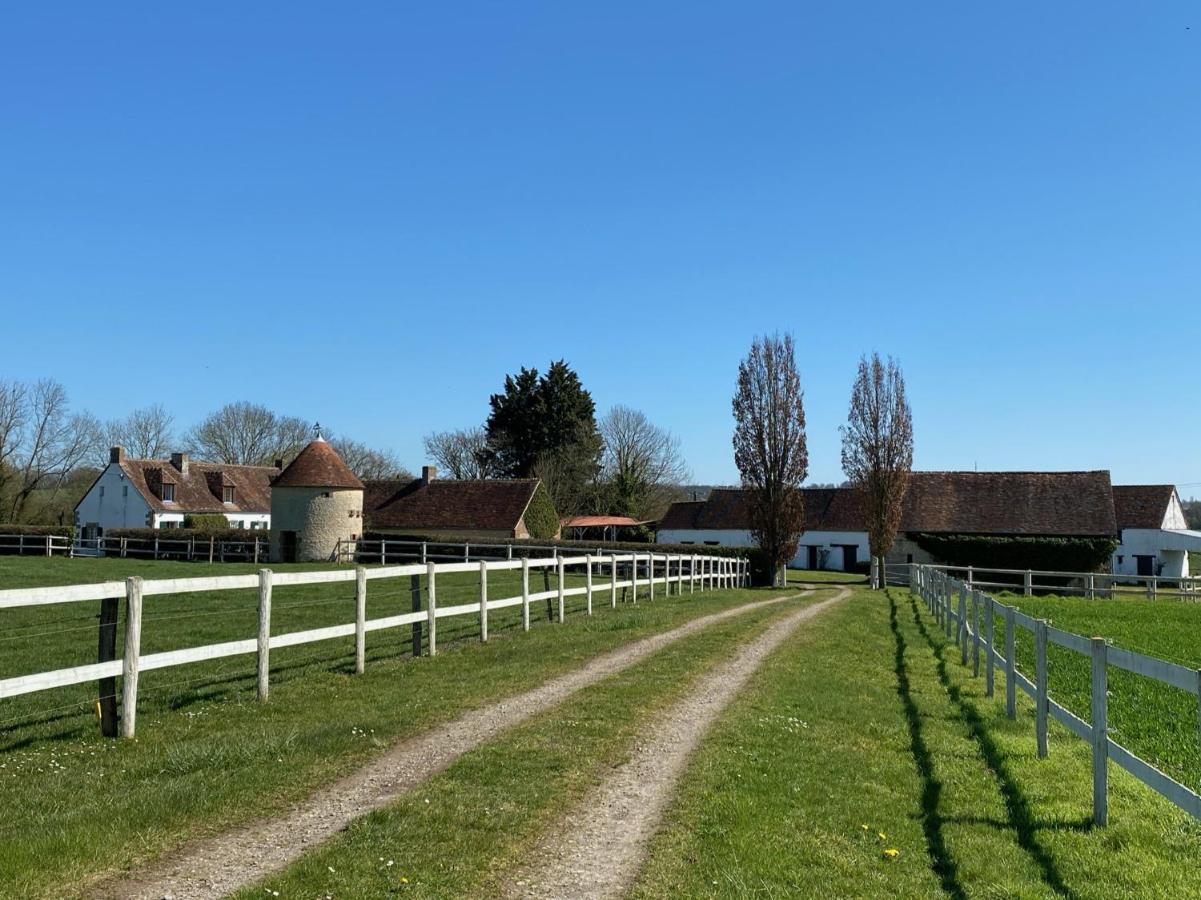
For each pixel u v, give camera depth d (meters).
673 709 10.88
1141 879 6.35
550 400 82.62
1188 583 38.91
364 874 5.79
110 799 7.14
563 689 11.91
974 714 11.68
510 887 5.74
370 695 11.60
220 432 96.62
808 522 69.88
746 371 50.75
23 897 5.34
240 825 6.70
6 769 8.20
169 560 51.97
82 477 82.50
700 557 35.75
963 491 64.44
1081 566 58.50
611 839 6.59
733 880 5.91
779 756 8.91
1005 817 7.64
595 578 37.34
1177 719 11.70
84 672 8.90
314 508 53.84
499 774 7.95
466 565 16.27
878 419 52.16
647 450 92.50
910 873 6.33
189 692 11.70
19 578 32.31
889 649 17.67
